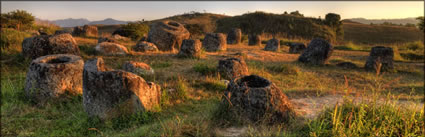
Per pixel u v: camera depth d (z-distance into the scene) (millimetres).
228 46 19688
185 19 65312
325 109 4238
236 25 56906
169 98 6391
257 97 3926
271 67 11352
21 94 6637
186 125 3719
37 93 6215
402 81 11242
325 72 12016
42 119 5207
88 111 5203
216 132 3588
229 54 14391
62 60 7148
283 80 9734
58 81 6293
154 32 14727
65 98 6355
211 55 13586
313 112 4684
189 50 11945
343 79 10891
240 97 4020
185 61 11055
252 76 4672
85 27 21703
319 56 13734
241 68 9180
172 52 14031
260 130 3650
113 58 10852
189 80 8203
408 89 9594
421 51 22719
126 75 4988
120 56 11344
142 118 5008
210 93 7270
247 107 3955
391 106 3955
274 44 19125
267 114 3877
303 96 6375
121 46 11844
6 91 6684
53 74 6223
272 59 14523
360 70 13273
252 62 12094
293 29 52188
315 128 3369
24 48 9492
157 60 11125
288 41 28953
